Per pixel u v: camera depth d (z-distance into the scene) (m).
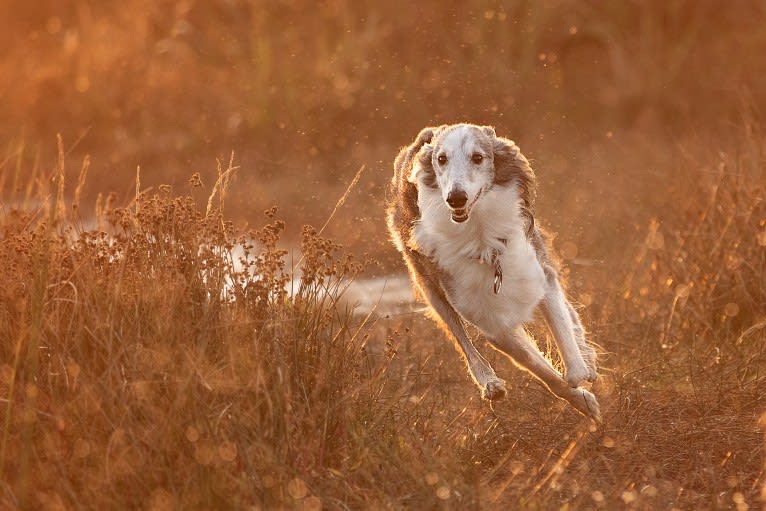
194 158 47.75
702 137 40.53
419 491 15.27
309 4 55.12
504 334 18.95
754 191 24.08
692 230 24.94
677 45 54.91
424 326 25.30
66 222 19.62
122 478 14.12
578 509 15.32
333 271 17.31
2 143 48.25
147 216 17.00
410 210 19.95
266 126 48.91
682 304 23.31
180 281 16.19
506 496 15.79
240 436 14.82
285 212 38.22
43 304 15.60
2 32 62.12
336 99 49.31
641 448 17.30
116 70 54.22
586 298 25.11
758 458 16.75
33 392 14.62
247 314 16.30
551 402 19.94
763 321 22.08
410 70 49.84
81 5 61.09
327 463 15.75
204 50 55.12
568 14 56.03
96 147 50.12
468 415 19.67
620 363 21.88
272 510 14.16
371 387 17.38
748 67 51.97
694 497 15.66
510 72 50.94
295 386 16.06
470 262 18.66
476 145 18.33
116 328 15.49
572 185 37.12
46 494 13.88
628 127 49.66
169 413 14.45
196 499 13.88
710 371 20.55
